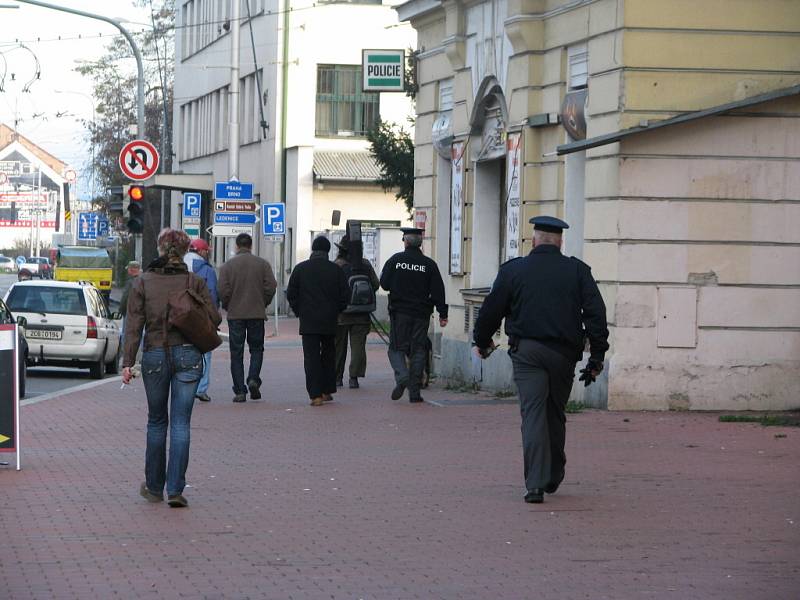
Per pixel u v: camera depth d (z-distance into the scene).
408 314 33.38
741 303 30.12
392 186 70.12
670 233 29.88
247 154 96.75
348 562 15.23
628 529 17.06
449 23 41.22
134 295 18.95
